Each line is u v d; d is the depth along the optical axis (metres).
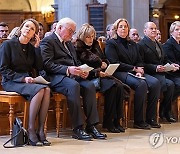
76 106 4.79
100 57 5.52
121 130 5.33
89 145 4.49
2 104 5.16
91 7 10.24
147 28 6.15
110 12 10.37
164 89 5.98
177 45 6.44
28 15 14.62
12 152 4.17
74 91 4.77
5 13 14.49
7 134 5.19
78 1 10.23
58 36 5.14
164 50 6.43
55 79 4.89
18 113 5.22
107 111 5.32
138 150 4.23
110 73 5.32
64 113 5.53
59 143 4.60
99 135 4.86
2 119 5.15
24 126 4.92
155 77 6.02
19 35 4.79
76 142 4.65
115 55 5.69
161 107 6.23
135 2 10.78
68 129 5.53
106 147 4.39
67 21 5.11
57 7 10.70
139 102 5.59
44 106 4.52
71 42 5.35
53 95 4.91
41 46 5.00
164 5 12.97
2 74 4.67
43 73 4.93
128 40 5.88
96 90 5.23
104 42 5.90
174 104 6.48
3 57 4.66
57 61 5.06
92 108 4.92
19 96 4.57
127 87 5.49
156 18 11.56
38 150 4.25
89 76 5.32
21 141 4.46
